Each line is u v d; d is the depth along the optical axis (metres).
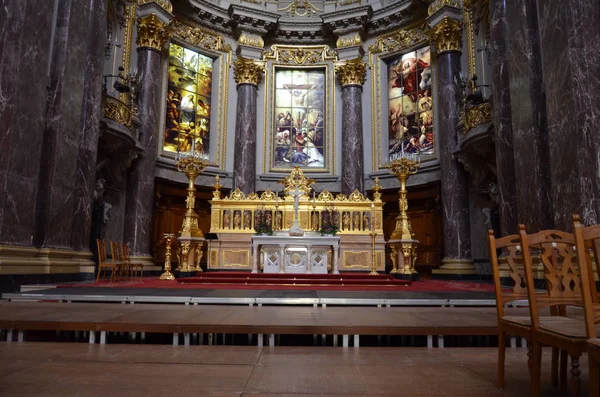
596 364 2.01
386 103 17.22
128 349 3.79
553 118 7.41
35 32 7.90
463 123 12.99
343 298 6.05
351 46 17.19
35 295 5.96
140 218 13.40
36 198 8.17
